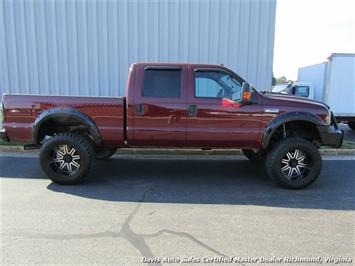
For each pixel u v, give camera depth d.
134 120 4.90
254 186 5.04
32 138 4.95
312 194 4.68
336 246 3.09
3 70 8.91
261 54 8.70
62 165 4.94
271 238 3.24
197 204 4.21
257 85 8.80
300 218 3.78
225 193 4.68
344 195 4.64
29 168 5.88
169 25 8.58
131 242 3.11
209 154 7.12
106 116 4.90
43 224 3.50
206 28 8.58
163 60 8.72
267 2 8.49
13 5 8.59
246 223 3.61
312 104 4.93
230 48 8.66
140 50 8.70
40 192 4.59
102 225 3.49
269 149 5.14
